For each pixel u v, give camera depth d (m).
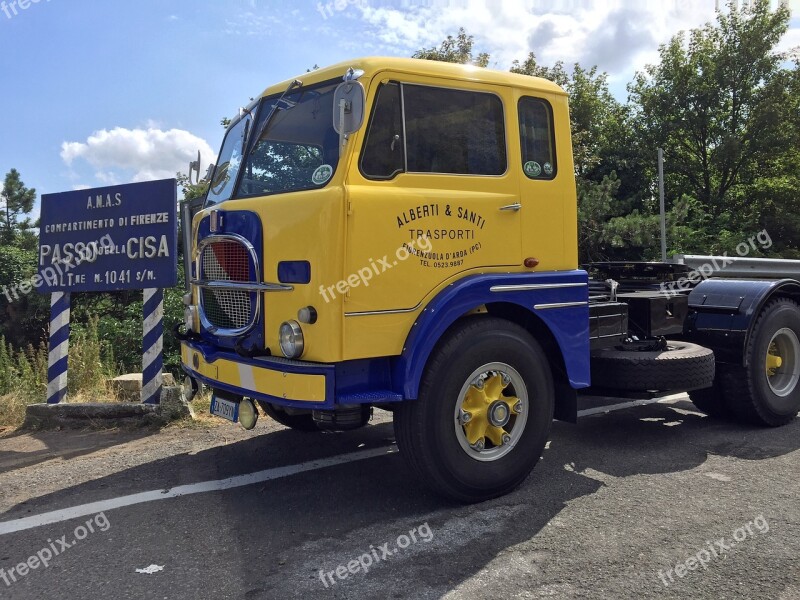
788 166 25.42
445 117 4.00
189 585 3.11
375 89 3.75
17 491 4.42
